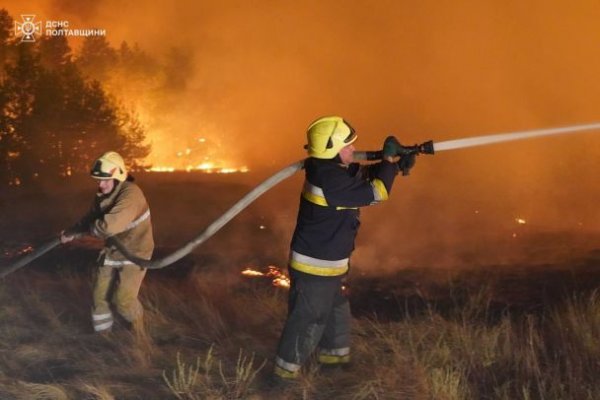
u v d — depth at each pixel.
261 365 4.54
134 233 5.32
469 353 4.72
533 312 6.42
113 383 4.41
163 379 4.51
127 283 5.30
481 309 6.56
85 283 7.02
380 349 4.94
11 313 5.85
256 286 7.71
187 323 5.75
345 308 4.50
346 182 3.94
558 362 4.57
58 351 5.03
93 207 5.38
